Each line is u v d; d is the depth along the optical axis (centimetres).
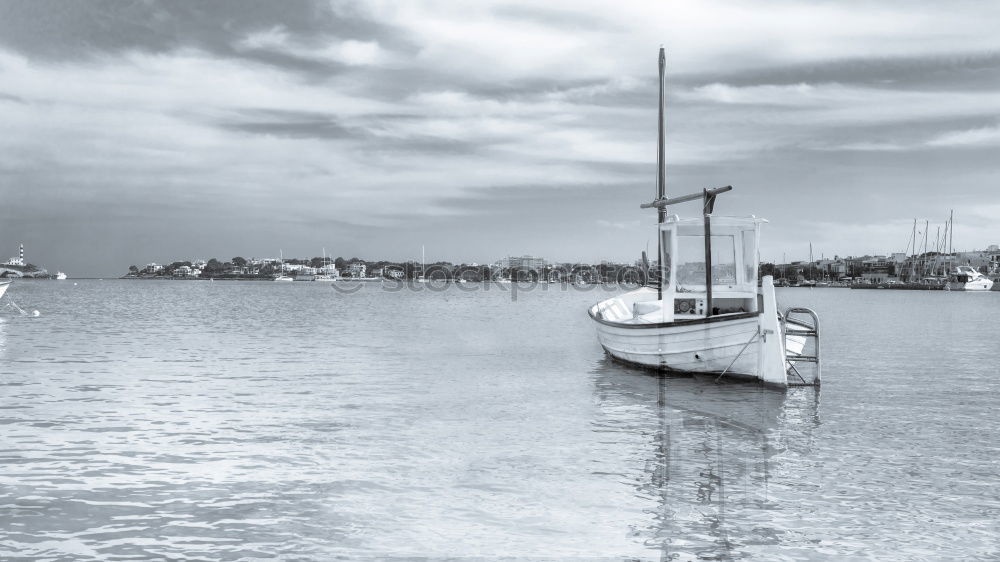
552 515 1254
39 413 2156
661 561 1066
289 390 2598
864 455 1647
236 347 4259
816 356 2648
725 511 1273
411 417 2092
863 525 1204
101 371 3123
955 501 1322
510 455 1647
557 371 3100
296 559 1075
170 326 6175
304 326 6253
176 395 2489
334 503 1315
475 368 3234
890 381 2827
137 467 1551
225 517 1245
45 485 1423
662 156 3781
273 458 1623
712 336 2634
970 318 8056
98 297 14938
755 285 2764
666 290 2812
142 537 1156
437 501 1325
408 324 6569
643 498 1338
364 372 3105
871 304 13350
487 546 1120
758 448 1716
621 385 2673
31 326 6062
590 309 3466
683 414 2131
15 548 1112
